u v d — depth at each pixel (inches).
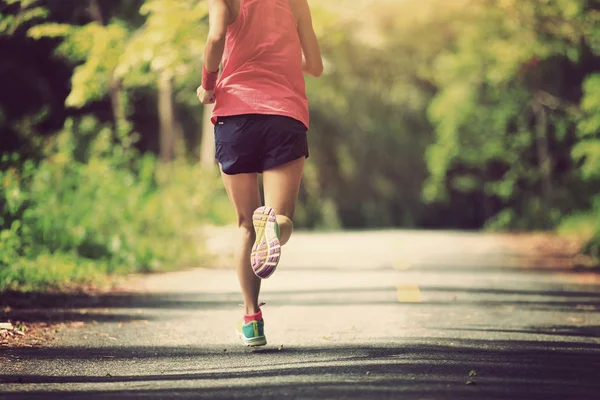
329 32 1315.2
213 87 514.9
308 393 393.1
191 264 1193.4
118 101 1860.2
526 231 2449.6
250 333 533.6
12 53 2059.5
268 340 563.8
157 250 1162.0
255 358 495.5
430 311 720.3
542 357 502.0
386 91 3191.4
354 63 2913.4
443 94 2596.0
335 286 923.4
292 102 511.2
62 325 635.5
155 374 449.4
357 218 3316.9
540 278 1041.5
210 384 419.8
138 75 1282.0
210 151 1995.6
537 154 2588.6
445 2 1766.7
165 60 1147.9
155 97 2385.6
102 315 694.5
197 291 884.6
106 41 1163.9
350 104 3159.5
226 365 473.4
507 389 409.7
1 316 664.4
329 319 668.7
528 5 1473.9
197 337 582.9
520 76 2085.4
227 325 642.8
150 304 773.3
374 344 542.0
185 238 1307.8
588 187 2426.2
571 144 2461.9
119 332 605.6
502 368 463.5
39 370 461.4
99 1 1480.1
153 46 1136.2
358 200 3304.6
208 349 531.2
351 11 1360.7
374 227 3321.9
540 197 2556.6
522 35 1708.9
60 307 736.3
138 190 1278.3
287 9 521.3
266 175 513.3
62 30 1161.4
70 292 838.5
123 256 1083.3
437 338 569.6
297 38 522.9
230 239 1520.7
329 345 539.2
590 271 1141.1
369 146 3282.5
